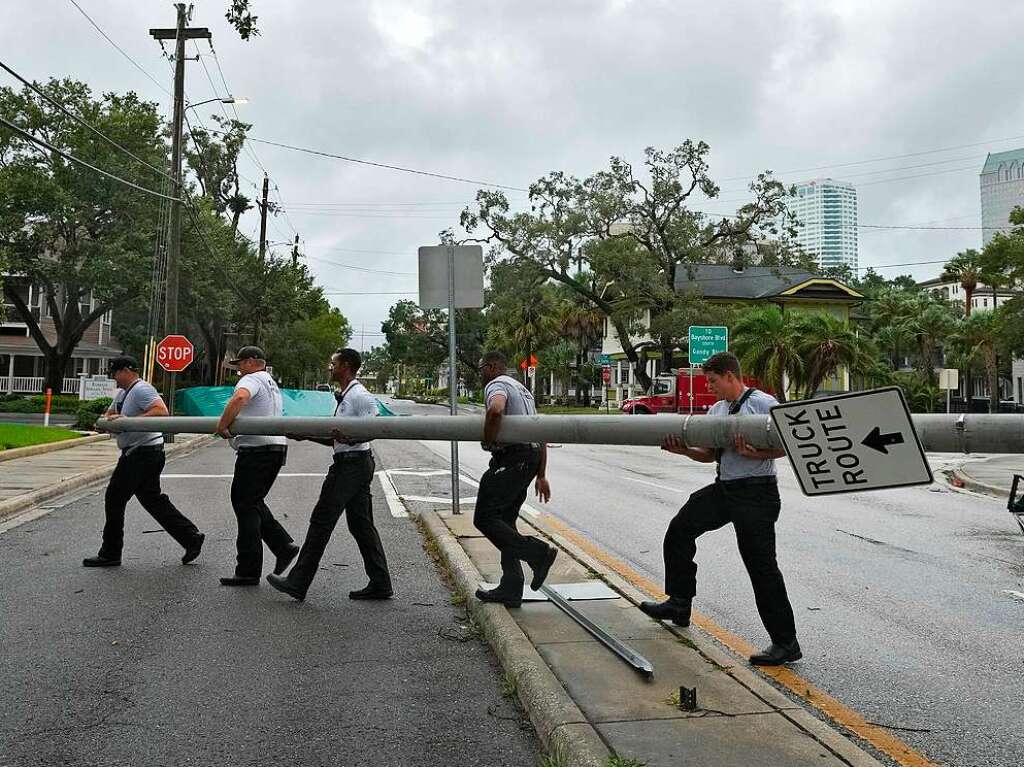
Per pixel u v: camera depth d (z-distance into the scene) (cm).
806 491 333
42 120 3180
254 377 658
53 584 686
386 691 457
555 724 379
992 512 1166
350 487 623
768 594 494
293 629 568
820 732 369
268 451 677
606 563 791
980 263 3650
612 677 442
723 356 503
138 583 690
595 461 1988
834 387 4625
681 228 4281
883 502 1253
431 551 833
